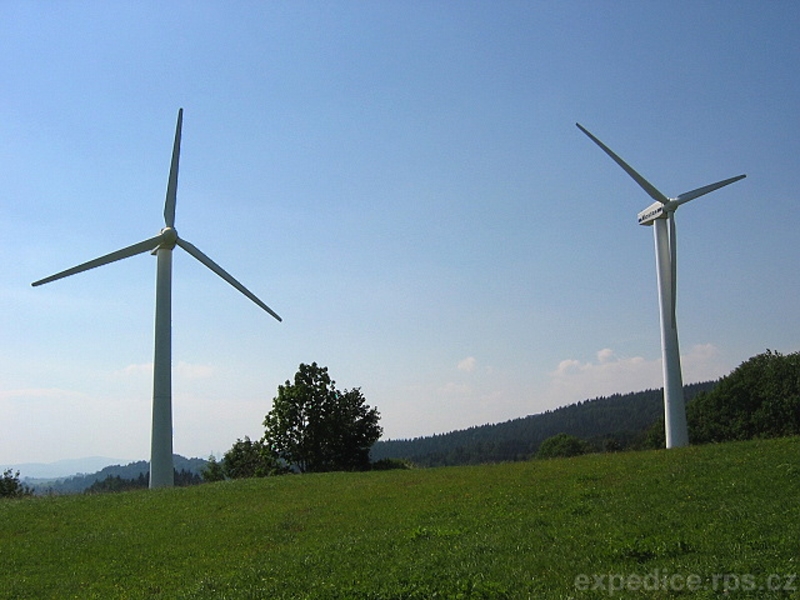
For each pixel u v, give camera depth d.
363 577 14.52
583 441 112.38
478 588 12.82
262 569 16.41
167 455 40.62
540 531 17.00
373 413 71.25
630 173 42.97
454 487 26.66
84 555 20.94
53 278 40.72
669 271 41.97
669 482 21.38
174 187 44.38
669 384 40.84
